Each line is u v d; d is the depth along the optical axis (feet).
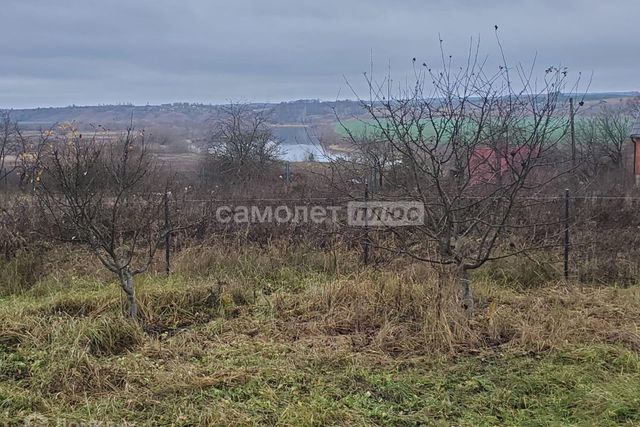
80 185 19.75
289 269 24.44
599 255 24.97
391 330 16.81
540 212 27.17
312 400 12.90
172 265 24.45
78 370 14.11
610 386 13.29
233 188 38.22
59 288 22.43
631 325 17.39
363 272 21.72
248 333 17.57
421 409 12.66
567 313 18.10
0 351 15.31
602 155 65.87
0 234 25.79
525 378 13.98
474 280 22.22
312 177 38.40
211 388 13.48
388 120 18.22
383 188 23.95
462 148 17.76
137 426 11.88
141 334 16.70
